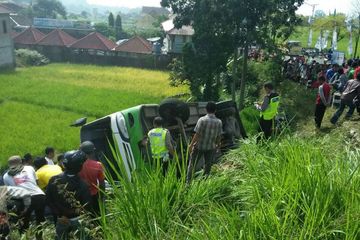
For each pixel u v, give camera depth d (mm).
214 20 25438
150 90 34031
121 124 8234
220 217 3768
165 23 66812
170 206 4410
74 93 31297
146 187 4395
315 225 3416
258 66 29688
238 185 4992
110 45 60250
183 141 8625
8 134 19484
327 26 62438
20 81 37781
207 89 27719
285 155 5000
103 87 35344
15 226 5137
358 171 4367
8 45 50094
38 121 22359
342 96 12797
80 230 4609
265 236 3316
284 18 26062
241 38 25328
